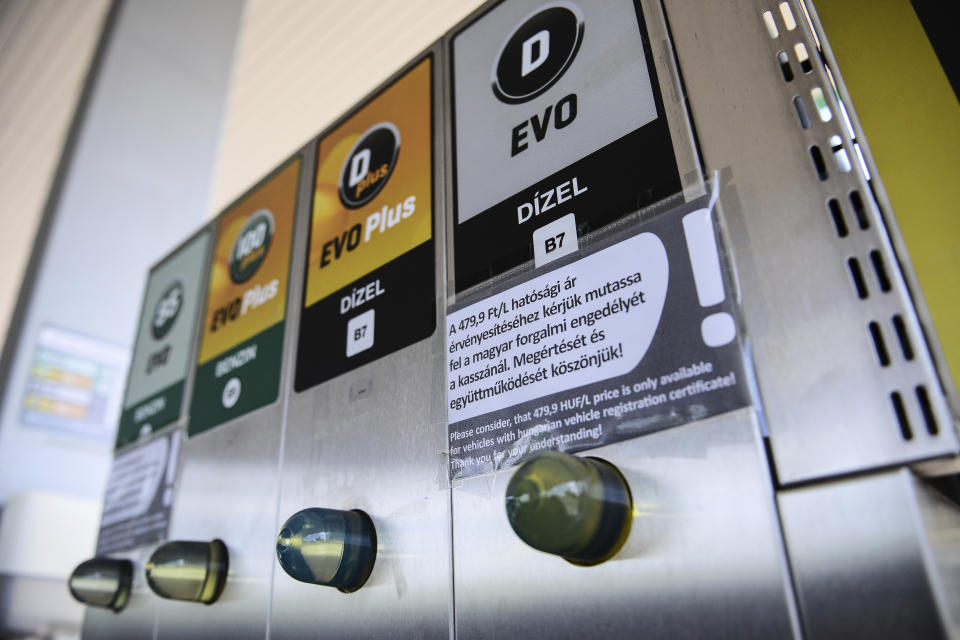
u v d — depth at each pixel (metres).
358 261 1.15
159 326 1.65
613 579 0.68
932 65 0.74
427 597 0.83
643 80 0.86
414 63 1.22
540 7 1.04
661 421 0.69
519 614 0.74
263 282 1.36
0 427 2.72
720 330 0.68
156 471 1.42
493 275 0.90
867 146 0.69
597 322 0.77
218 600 1.13
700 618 0.61
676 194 0.77
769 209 0.71
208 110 3.57
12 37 3.81
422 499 0.88
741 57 0.80
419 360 0.96
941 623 0.51
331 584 0.88
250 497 1.16
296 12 3.42
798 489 0.60
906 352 0.59
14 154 3.80
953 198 0.68
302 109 3.29
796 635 0.56
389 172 1.16
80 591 1.34
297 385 1.16
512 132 0.98
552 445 0.76
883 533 0.55
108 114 3.27
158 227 3.29
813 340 0.64
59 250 3.02
